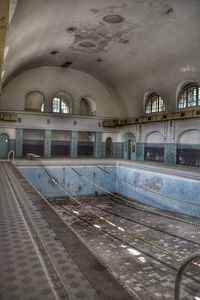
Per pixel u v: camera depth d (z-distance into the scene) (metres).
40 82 20.14
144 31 12.45
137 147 21.14
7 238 3.50
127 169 17.81
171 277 6.80
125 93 20.80
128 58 16.06
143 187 15.97
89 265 2.67
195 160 16.16
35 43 12.67
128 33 13.02
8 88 19.27
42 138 24.39
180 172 13.00
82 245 3.26
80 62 18.80
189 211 12.40
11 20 6.69
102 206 15.69
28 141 23.67
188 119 16.28
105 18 11.51
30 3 7.18
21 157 20.03
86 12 10.88
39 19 9.36
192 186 12.22
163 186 14.22
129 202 16.55
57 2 8.81
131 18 11.43
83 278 2.39
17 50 11.16
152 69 16.11
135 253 8.47
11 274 2.49
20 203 5.66
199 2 9.20
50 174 16.95
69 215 13.56
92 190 18.23
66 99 23.27
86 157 22.67
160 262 7.74
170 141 17.81
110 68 18.59
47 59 17.97
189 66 13.82
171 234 10.27
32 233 3.72
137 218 12.86
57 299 2.08
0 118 18.84
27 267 2.64
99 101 22.34
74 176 17.67
